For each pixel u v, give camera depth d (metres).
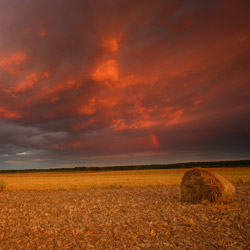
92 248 7.27
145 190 23.89
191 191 15.45
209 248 6.91
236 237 7.72
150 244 7.38
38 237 8.50
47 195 21.77
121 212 12.43
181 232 8.49
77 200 17.70
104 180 43.88
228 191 14.43
